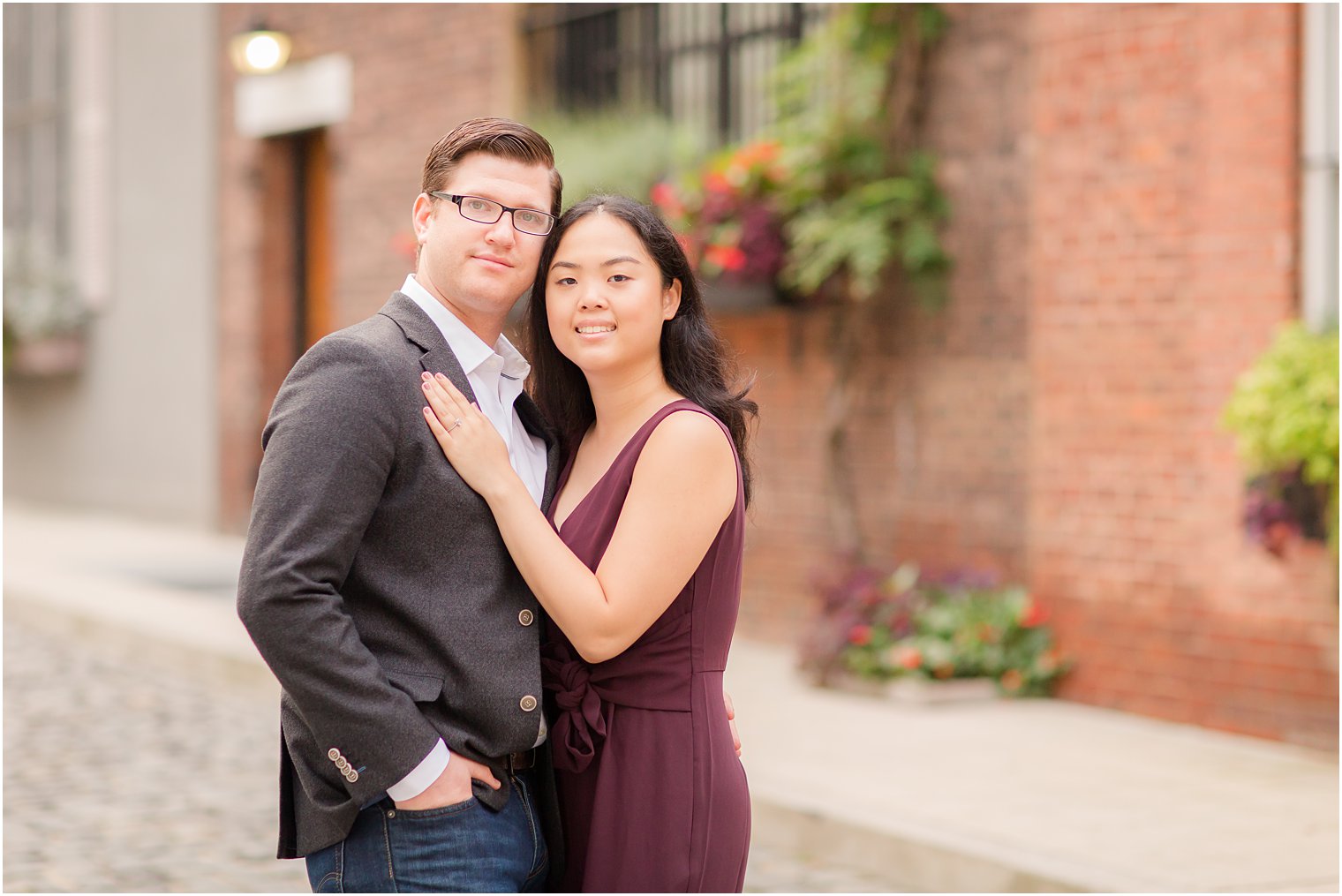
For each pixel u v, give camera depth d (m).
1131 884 4.16
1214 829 4.73
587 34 9.37
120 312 13.77
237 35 11.48
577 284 2.56
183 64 12.91
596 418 2.75
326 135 11.90
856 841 4.77
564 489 2.70
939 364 7.22
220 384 12.58
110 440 13.97
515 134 2.54
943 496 7.22
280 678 2.31
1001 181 6.93
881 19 7.24
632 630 2.48
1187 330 6.21
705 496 2.52
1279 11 5.89
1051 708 6.55
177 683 7.64
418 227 2.61
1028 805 4.98
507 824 2.48
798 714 6.39
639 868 2.52
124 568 10.59
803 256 7.35
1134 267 6.39
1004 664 6.73
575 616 2.44
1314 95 5.84
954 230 7.13
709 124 8.56
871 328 7.52
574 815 2.60
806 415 7.88
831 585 7.24
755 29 8.27
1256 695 5.98
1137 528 6.39
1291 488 5.59
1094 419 6.55
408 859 2.38
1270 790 5.23
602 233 2.56
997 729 6.13
